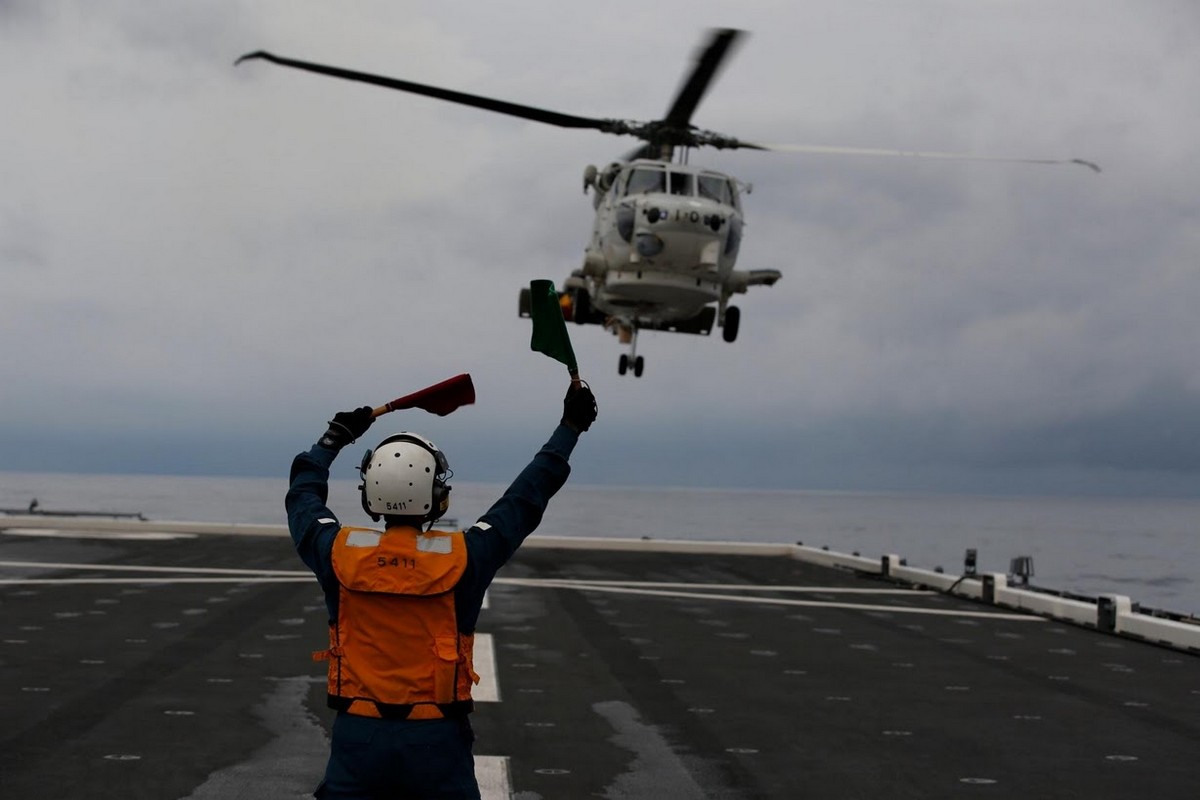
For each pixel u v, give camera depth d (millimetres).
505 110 27859
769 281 28828
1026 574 21344
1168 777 9359
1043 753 10070
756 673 13609
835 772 9328
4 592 18875
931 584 24047
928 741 10430
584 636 16016
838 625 18047
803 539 181750
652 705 11656
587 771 9180
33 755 9180
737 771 9289
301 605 17906
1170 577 115188
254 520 168875
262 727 10219
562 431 5266
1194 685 13391
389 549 4961
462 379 5316
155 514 197375
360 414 5426
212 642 14469
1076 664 14773
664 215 25766
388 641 4941
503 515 5102
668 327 30734
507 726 10602
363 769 4914
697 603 20328
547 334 5273
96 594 18812
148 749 9430
